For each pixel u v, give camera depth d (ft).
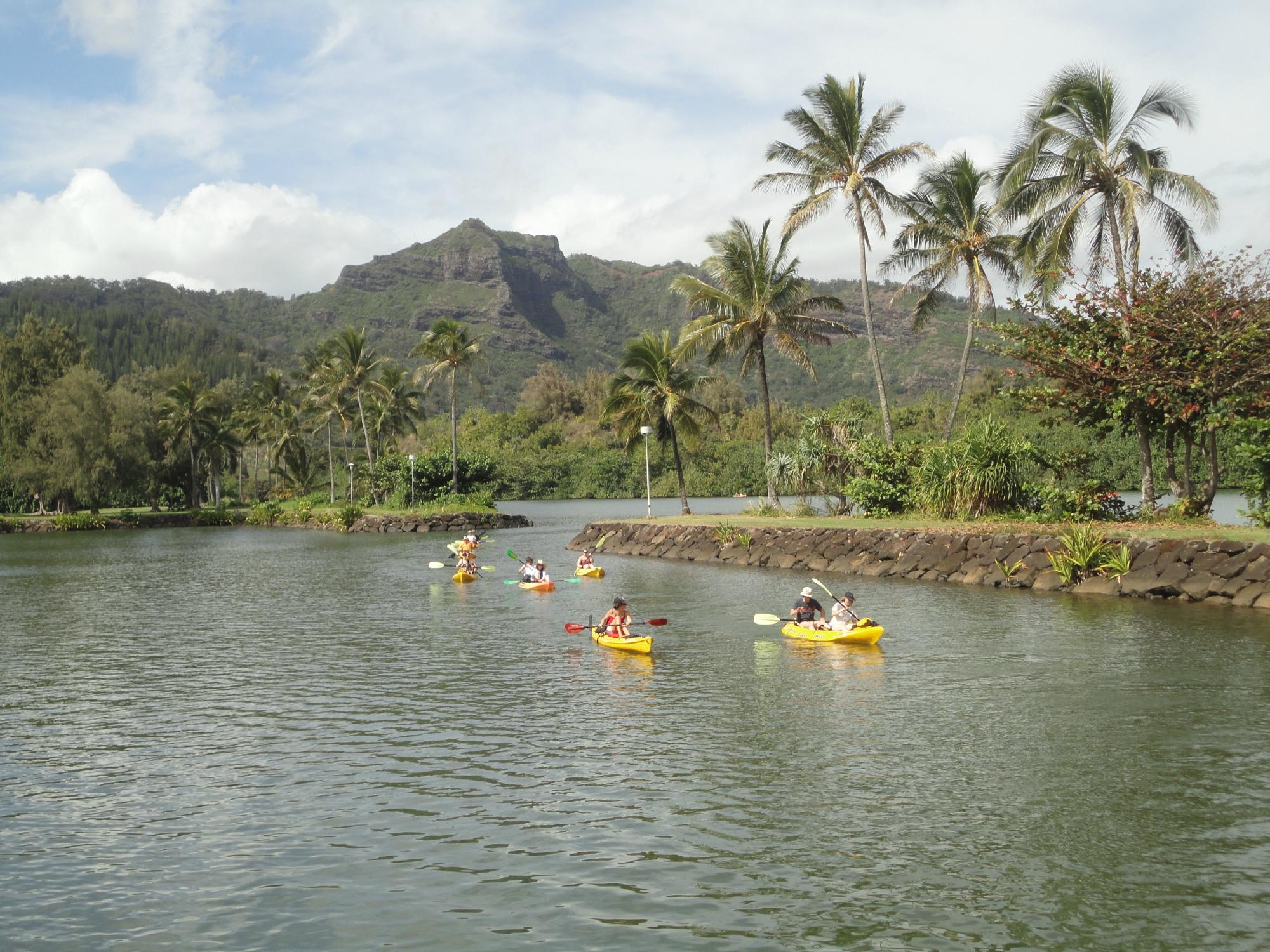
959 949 25.95
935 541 109.09
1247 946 25.88
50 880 31.22
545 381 615.57
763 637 73.61
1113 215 116.98
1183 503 101.40
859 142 141.90
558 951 26.08
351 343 294.87
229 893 29.94
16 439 298.56
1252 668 57.26
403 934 27.14
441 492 275.80
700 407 179.11
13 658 70.59
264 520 311.88
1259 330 92.99
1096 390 102.83
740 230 153.17
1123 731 45.27
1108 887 29.37
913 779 39.06
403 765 42.14
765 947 26.17
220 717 51.49
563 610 91.56
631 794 37.91
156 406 338.54
